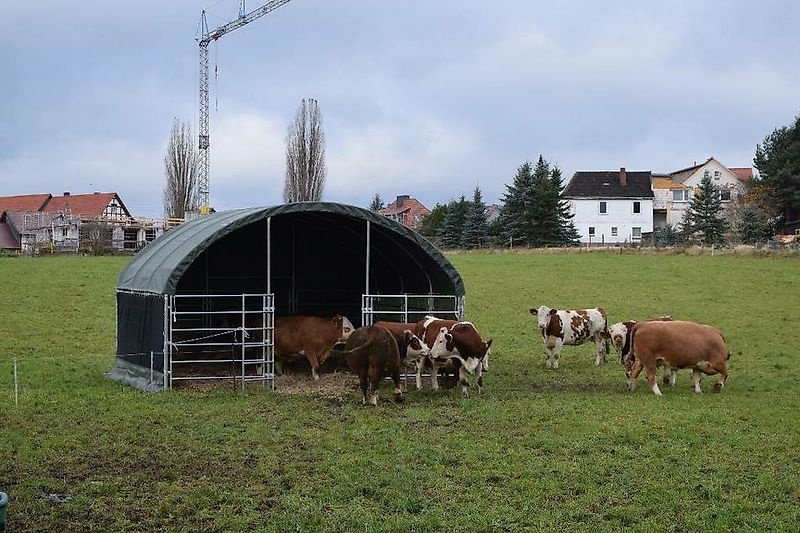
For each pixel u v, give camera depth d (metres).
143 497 9.91
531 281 39.41
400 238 20.50
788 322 28.67
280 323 19.59
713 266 42.81
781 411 15.40
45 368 20.28
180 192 76.75
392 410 15.26
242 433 13.20
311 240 24.56
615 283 38.38
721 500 9.94
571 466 11.31
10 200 91.62
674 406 15.75
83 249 57.25
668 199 85.25
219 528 8.91
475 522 9.09
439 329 17.12
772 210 71.62
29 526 8.91
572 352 24.09
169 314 17.34
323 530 8.86
